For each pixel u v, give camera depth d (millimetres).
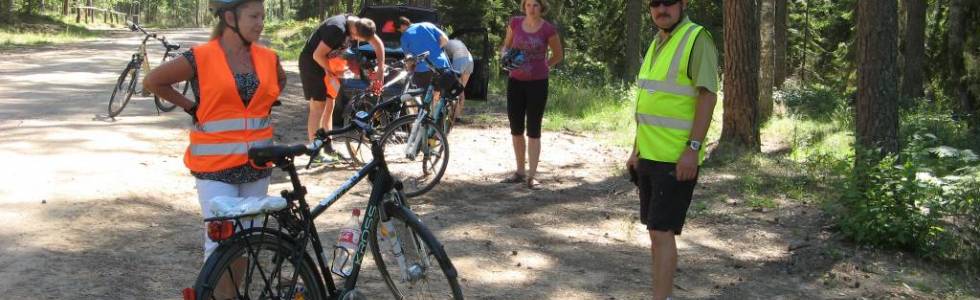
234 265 3447
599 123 12516
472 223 6418
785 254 5926
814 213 6980
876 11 7359
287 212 3617
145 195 6566
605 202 7336
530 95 7586
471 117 12344
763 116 15141
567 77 18000
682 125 4215
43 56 21016
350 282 3898
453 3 22562
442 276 4016
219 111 3631
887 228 6020
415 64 8703
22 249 5055
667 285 4332
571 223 6590
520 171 7938
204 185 3668
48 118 9945
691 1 30797
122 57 21422
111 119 10141
